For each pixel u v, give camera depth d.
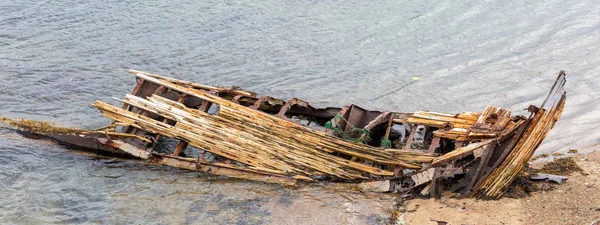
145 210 12.88
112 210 12.95
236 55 21.84
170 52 21.88
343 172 13.80
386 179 13.46
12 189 13.77
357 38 23.34
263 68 21.03
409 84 20.08
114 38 22.70
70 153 15.29
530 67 20.88
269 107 16.28
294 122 14.45
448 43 22.95
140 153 14.78
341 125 15.27
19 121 16.39
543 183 13.24
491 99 18.92
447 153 13.02
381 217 12.37
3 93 18.52
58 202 13.28
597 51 21.67
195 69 20.86
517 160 12.59
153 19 24.25
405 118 15.14
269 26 24.08
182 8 25.23
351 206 12.79
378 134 16.11
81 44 22.14
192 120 14.66
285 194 13.34
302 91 19.62
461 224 11.88
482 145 12.61
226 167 14.25
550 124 12.77
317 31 23.84
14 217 12.71
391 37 23.45
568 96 18.62
